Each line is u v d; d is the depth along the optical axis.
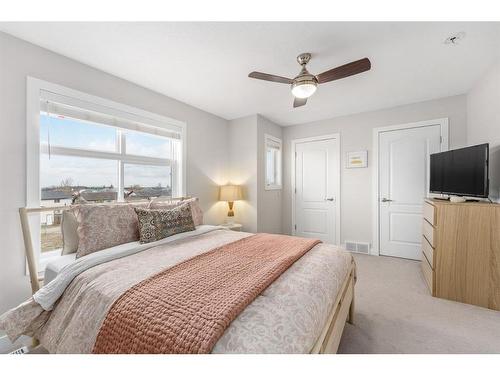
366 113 3.55
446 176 2.45
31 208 1.66
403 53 1.95
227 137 3.88
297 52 1.92
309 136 4.09
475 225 2.01
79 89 2.03
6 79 1.63
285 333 0.82
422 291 2.31
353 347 1.49
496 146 2.10
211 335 0.76
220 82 2.48
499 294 1.92
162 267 1.36
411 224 3.25
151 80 2.42
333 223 3.91
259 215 3.67
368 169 3.56
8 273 1.64
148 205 2.21
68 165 2.05
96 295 1.10
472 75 2.37
